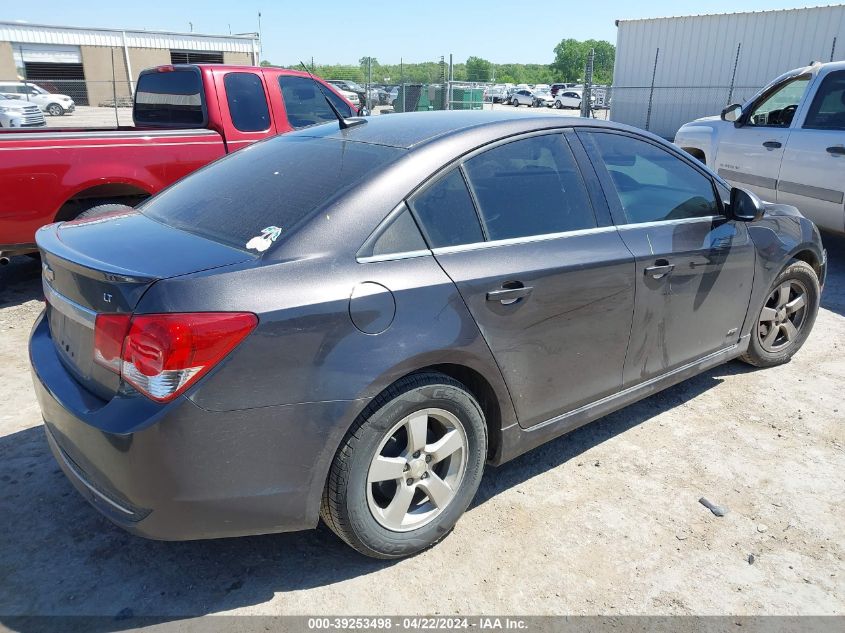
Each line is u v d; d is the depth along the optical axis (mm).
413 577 2570
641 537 2809
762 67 18484
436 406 2535
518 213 2850
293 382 2197
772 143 7098
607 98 21484
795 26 17641
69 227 2859
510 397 2805
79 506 2975
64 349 2508
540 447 3506
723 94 19281
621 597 2486
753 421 3777
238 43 38938
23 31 32562
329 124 3414
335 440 2293
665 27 19859
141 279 2104
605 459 3391
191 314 2061
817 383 4254
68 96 26766
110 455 2131
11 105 20297
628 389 3350
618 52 21031
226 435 2135
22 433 3564
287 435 2217
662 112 20531
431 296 2471
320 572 2596
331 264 2320
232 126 6250
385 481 2547
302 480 2287
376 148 2789
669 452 3457
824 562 2680
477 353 2600
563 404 3045
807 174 6652
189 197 2969
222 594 2482
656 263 3244
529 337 2783
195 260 2264
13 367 4391
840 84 6520
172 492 2123
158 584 2529
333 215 2416
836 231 6574
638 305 3201
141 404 2090
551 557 2686
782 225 4102
